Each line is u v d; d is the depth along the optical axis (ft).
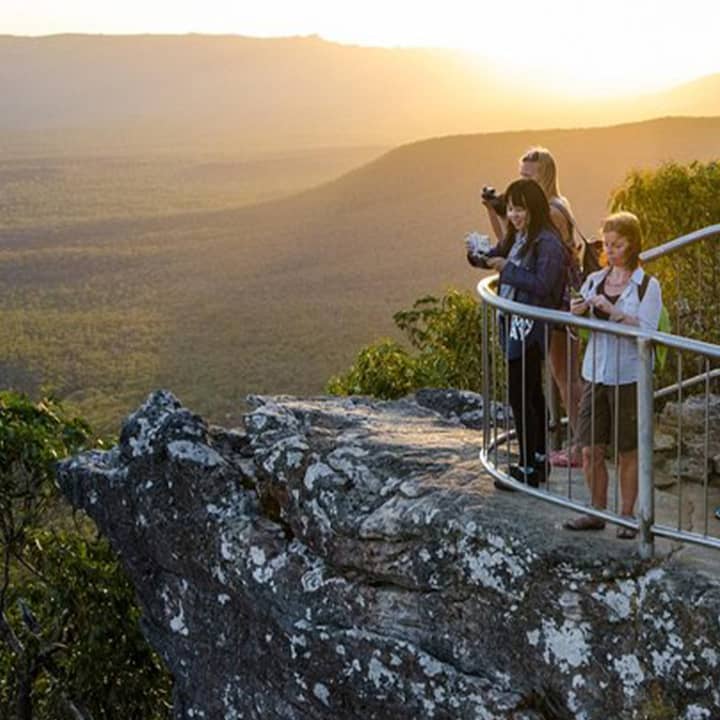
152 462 33.22
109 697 46.50
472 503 27.20
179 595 32.71
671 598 23.71
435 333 74.13
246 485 32.17
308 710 28.91
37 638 48.24
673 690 23.66
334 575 28.91
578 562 24.80
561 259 27.40
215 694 31.78
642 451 24.25
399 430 33.35
